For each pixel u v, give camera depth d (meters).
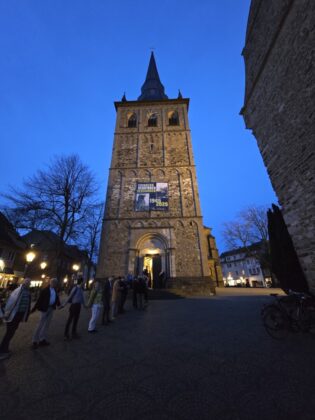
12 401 2.72
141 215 18.12
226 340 4.88
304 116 6.19
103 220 17.94
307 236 6.32
